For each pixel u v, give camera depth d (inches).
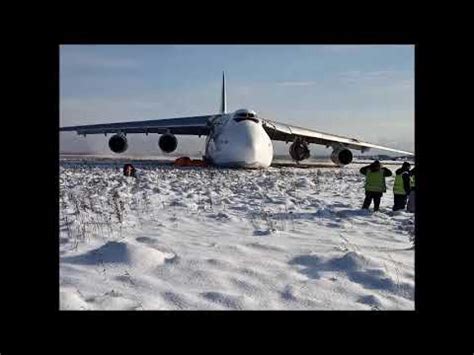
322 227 345.7
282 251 254.8
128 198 486.3
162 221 350.6
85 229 300.8
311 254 242.2
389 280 199.6
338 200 552.7
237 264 222.2
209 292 181.5
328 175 1034.7
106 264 214.8
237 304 171.6
